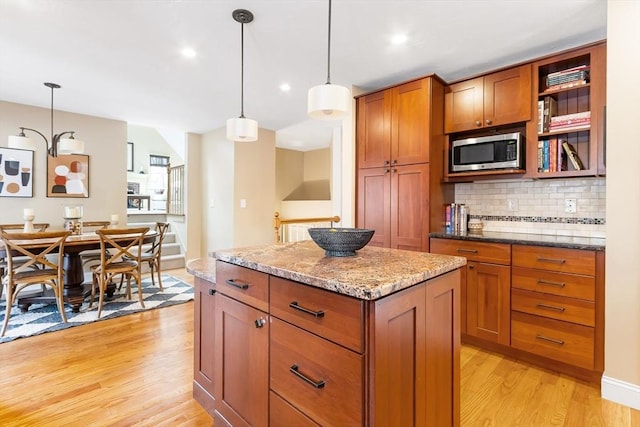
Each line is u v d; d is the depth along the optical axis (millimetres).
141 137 8945
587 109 2547
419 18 2154
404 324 1138
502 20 2180
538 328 2299
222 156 5277
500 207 3033
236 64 2857
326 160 7945
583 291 2117
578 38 2416
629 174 1886
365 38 2418
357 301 1014
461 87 2912
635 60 1850
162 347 2637
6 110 3992
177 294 4055
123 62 2830
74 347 2613
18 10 2066
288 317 1250
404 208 2977
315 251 1697
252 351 1429
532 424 1743
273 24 2230
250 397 1447
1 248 2984
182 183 6043
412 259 1462
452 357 1432
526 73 2582
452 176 2949
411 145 2932
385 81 3256
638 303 1876
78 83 3336
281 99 3828
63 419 1759
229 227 5117
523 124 2734
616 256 1939
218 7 2043
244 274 1472
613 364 1954
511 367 2342
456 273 1458
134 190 8805
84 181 4578
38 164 4238
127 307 3568
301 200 8164
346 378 1045
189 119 4754
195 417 1790
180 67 2934
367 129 3268
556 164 2518
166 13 2104
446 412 1392
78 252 3574
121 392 2012
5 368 2273
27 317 3234
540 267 2283
